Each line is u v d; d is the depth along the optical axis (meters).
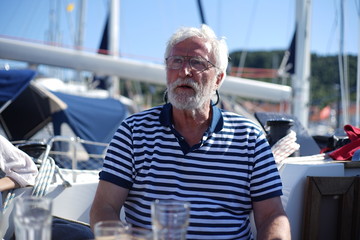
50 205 1.04
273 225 1.75
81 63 6.45
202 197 1.80
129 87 13.14
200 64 1.87
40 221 1.01
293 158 2.47
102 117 7.32
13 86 6.02
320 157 2.51
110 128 7.30
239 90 6.78
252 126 1.90
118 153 1.89
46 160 2.28
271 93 6.91
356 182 2.19
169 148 1.84
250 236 1.91
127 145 1.90
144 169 1.85
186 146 1.83
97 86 13.05
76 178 2.43
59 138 3.43
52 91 7.37
